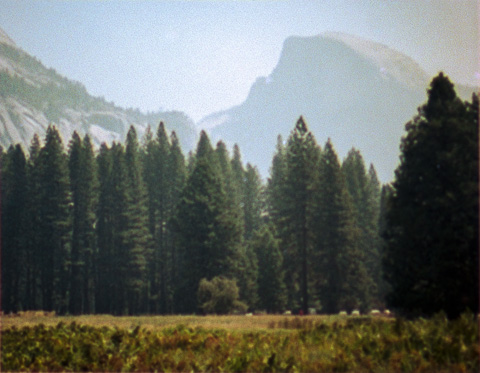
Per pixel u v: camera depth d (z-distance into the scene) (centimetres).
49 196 6988
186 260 6166
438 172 3111
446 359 1611
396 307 3288
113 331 2470
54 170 7019
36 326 2725
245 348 1886
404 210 3156
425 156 3138
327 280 6125
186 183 6631
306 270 6250
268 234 6450
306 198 6372
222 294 4666
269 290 6084
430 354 1662
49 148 7081
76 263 7069
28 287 7206
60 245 7256
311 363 1644
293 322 2892
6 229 7119
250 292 6019
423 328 2047
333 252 5991
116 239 6975
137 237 6869
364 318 3288
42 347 2036
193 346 1992
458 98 3397
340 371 1574
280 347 1905
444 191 3066
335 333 2184
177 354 1867
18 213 7238
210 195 6138
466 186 2953
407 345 1777
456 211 2967
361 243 6731
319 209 6269
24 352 1983
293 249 6438
